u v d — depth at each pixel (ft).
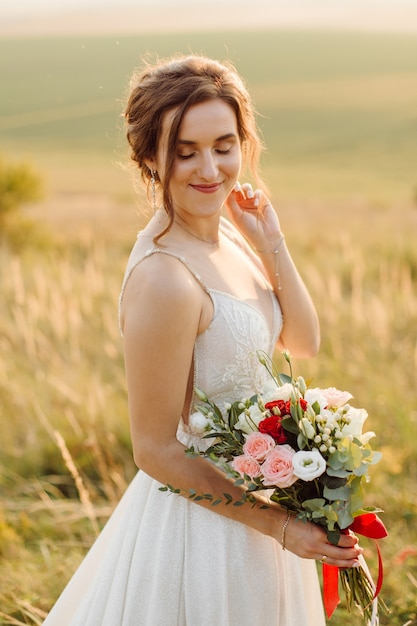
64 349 19.90
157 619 6.61
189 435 6.83
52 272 29.89
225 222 8.05
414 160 99.04
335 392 6.29
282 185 85.81
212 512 6.61
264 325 6.81
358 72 171.42
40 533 12.59
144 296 6.10
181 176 6.30
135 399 6.21
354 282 21.62
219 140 6.26
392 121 124.06
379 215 59.52
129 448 15.35
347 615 9.82
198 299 6.23
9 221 43.98
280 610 6.82
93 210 67.15
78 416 15.90
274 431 5.91
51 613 7.67
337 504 5.90
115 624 6.75
